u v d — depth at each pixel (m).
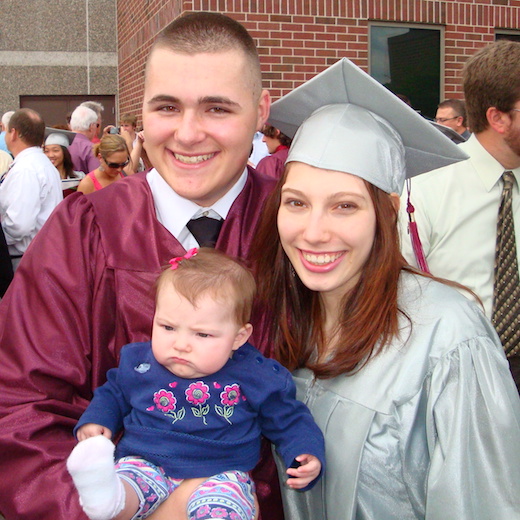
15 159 4.67
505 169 2.56
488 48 2.56
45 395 1.64
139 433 1.61
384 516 1.52
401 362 1.56
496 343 1.64
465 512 1.41
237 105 1.70
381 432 1.53
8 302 1.76
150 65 1.71
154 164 1.82
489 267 2.58
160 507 1.57
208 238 1.89
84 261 1.76
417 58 6.60
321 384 1.67
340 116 1.66
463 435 1.46
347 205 1.57
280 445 1.61
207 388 1.61
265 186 2.02
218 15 1.75
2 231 4.12
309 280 1.61
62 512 1.45
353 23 6.27
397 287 1.63
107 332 1.75
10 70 10.26
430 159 1.82
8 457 1.55
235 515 1.49
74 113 7.35
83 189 5.01
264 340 1.83
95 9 10.34
